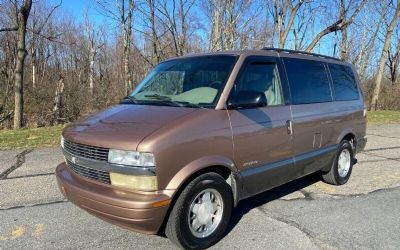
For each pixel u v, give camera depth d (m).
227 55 4.73
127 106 4.49
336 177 6.21
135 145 3.55
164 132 3.66
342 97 6.34
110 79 20.84
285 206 5.31
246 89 4.50
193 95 4.38
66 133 4.24
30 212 4.90
